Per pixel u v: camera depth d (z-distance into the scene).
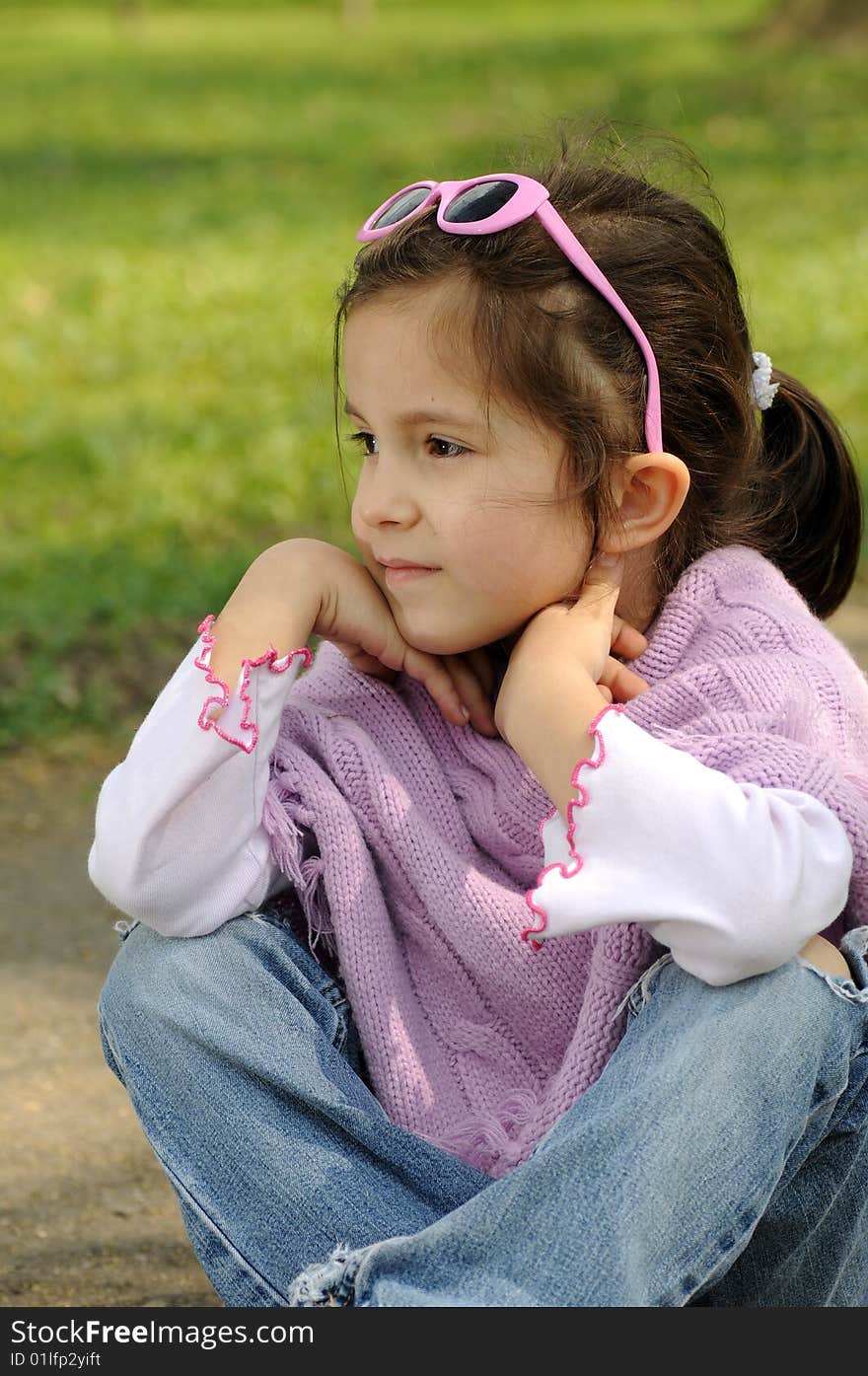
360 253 2.03
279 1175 1.87
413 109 20.00
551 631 1.94
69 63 26.61
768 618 2.05
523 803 2.06
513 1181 1.70
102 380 8.98
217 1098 1.92
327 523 6.67
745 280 2.86
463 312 1.89
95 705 5.09
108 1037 2.03
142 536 6.52
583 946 2.02
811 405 2.35
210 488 7.06
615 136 2.44
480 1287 1.68
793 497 2.35
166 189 15.46
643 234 2.03
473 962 2.02
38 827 4.52
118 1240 2.79
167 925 1.99
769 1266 1.92
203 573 5.98
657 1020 1.79
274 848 2.04
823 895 1.76
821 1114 1.82
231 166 16.72
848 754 1.94
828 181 14.56
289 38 30.12
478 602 1.95
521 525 1.92
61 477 7.32
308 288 11.01
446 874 2.03
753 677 1.97
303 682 2.24
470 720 2.14
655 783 1.75
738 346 2.15
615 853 1.75
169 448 7.68
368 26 31.89
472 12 34.50
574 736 1.83
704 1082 1.72
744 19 28.81
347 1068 1.94
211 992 1.95
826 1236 1.93
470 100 20.45
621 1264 1.67
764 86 19.67
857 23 23.22
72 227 13.52
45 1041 3.49
